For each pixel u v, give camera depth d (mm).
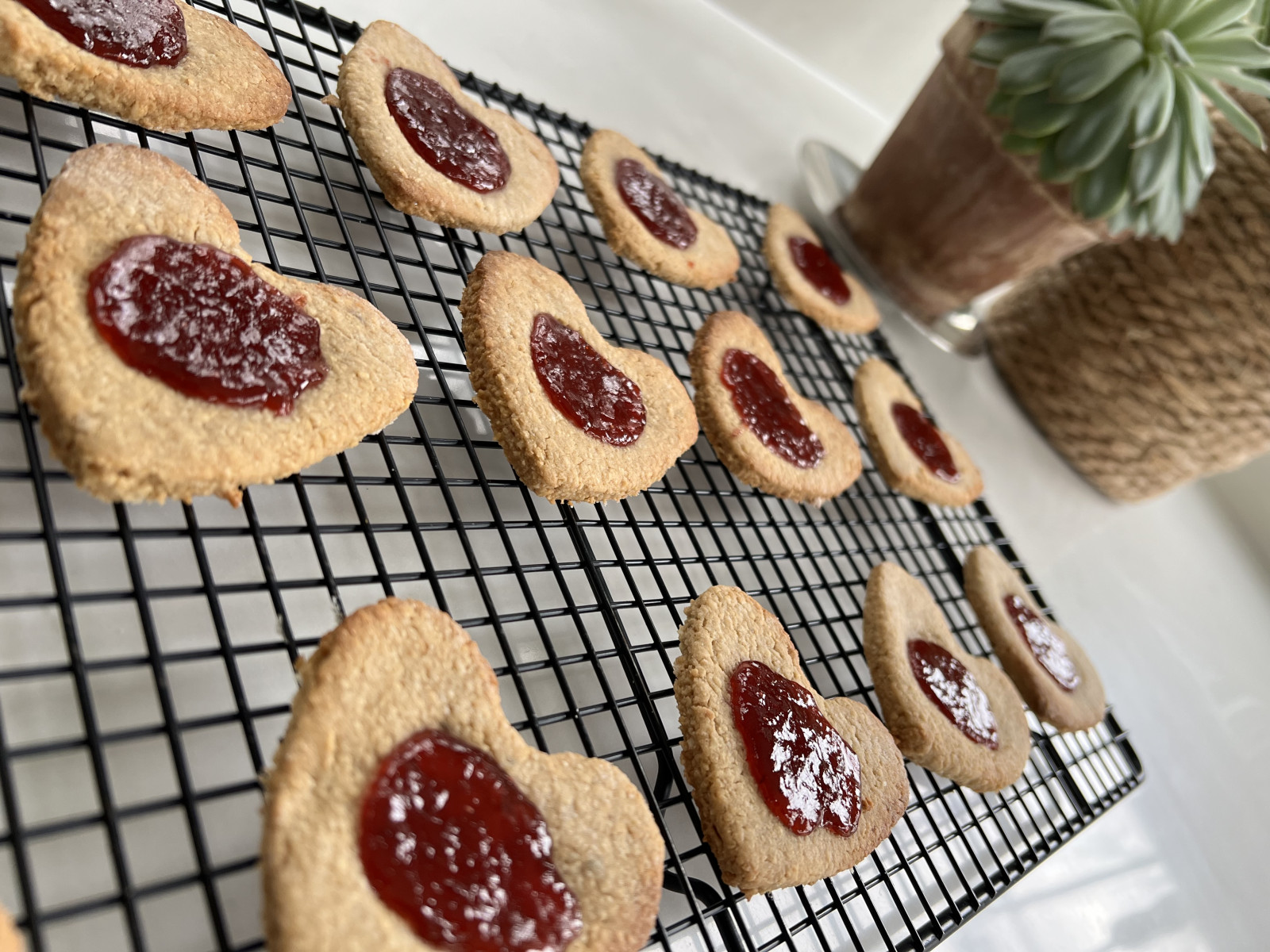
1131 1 247
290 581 147
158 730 114
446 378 192
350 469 152
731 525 207
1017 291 339
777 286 264
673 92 310
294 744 119
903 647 206
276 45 182
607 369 190
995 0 249
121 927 124
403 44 198
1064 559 317
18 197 156
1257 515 417
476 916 120
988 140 260
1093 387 318
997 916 215
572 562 190
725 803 154
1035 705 233
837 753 174
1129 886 249
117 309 130
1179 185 244
